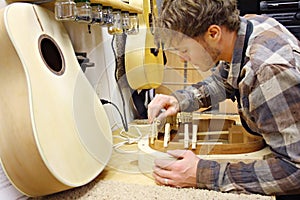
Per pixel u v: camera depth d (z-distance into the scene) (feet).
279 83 2.25
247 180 2.39
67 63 2.67
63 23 2.97
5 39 2.07
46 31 2.50
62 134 2.26
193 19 2.61
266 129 2.35
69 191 2.38
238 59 2.64
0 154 2.06
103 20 3.06
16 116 2.03
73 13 2.57
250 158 2.81
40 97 2.15
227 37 2.68
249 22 2.77
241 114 3.04
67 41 2.83
